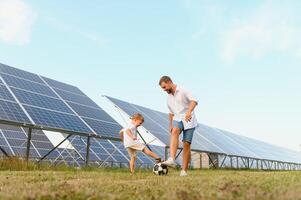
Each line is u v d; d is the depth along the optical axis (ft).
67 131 49.37
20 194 9.30
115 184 13.43
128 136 29.71
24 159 40.75
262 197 7.91
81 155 69.05
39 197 8.89
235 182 12.42
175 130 23.40
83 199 9.18
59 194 9.48
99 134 54.49
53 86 68.59
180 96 23.07
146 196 9.67
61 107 58.59
